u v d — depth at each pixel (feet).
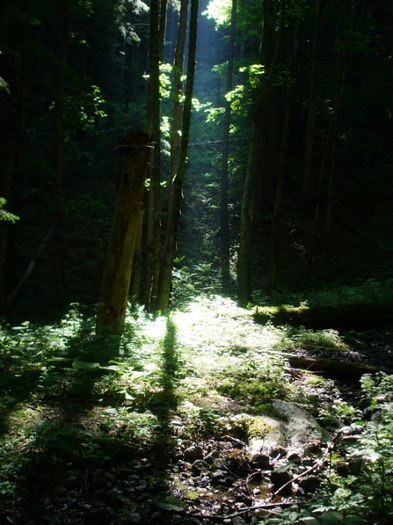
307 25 71.36
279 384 21.75
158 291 39.50
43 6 49.14
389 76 75.05
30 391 18.37
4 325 32.71
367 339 35.50
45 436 14.32
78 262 62.39
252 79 46.52
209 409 17.84
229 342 28.48
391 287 45.09
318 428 16.87
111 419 15.96
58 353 21.58
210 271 61.72
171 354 23.59
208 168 82.53
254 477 14.23
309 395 21.03
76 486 13.10
